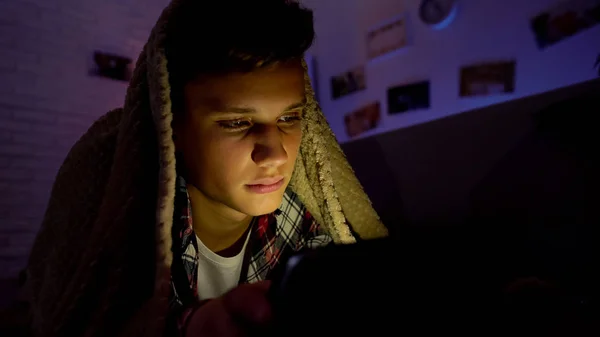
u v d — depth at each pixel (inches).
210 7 20.7
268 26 20.1
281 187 23.2
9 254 94.1
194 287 26.5
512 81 89.7
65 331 19.7
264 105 20.4
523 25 87.3
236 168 21.5
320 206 31.1
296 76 21.7
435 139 37.3
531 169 29.1
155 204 21.1
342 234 28.9
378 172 43.4
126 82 113.4
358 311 9.2
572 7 79.4
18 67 96.7
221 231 28.4
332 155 31.0
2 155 95.0
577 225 25.9
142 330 18.3
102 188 24.2
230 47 19.3
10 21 95.4
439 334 9.4
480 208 32.7
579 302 13.1
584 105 26.0
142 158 21.1
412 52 109.0
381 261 10.7
